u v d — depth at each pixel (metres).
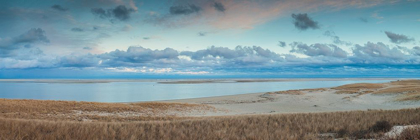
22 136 10.55
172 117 29.16
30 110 29.36
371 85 110.50
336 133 11.88
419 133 9.09
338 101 55.84
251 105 52.12
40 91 113.38
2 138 9.98
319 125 13.64
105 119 27.41
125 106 37.09
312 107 47.66
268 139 10.42
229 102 59.88
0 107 29.56
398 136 9.26
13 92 106.06
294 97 67.81
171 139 11.08
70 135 11.19
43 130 12.20
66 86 167.38
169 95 89.38
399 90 60.72
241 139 10.73
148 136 11.41
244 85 178.88
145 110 36.00
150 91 113.12
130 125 14.41
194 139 10.84
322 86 156.50
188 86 165.62
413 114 17.03
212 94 92.56
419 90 56.16
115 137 11.41
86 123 15.38
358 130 12.15
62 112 30.09
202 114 36.59
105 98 78.38
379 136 10.45
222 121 16.39
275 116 18.88
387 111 20.17
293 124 14.99
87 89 130.62
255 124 14.75
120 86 168.12
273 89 124.75
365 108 42.16
